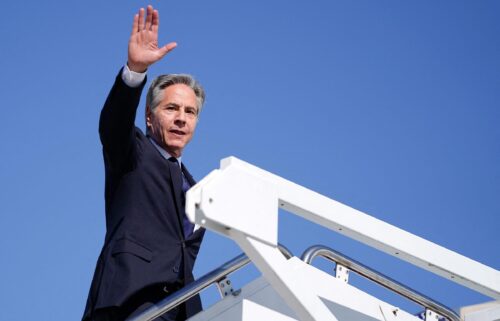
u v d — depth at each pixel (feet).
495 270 17.51
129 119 16.40
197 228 17.42
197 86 18.89
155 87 18.72
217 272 16.24
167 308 15.83
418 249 16.65
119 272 16.20
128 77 16.28
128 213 16.80
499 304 19.56
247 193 14.24
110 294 15.99
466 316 19.83
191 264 17.16
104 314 16.08
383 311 17.80
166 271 16.51
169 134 18.35
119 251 16.40
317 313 14.24
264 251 14.15
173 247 16.88
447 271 16.98
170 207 17.10
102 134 16.58
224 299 16.52
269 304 16.60
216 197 13.79
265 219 14.32
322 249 17.37
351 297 17.49
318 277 17.21
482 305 19.83
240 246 14.16
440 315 18.75
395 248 16.42
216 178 13.93
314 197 15.42
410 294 18.24
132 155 16.89
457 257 17.15
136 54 16.29
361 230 15.97
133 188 16.97
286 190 14.94
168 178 17.31
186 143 18.49
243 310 16.26
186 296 15.97
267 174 14.75
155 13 16.67
